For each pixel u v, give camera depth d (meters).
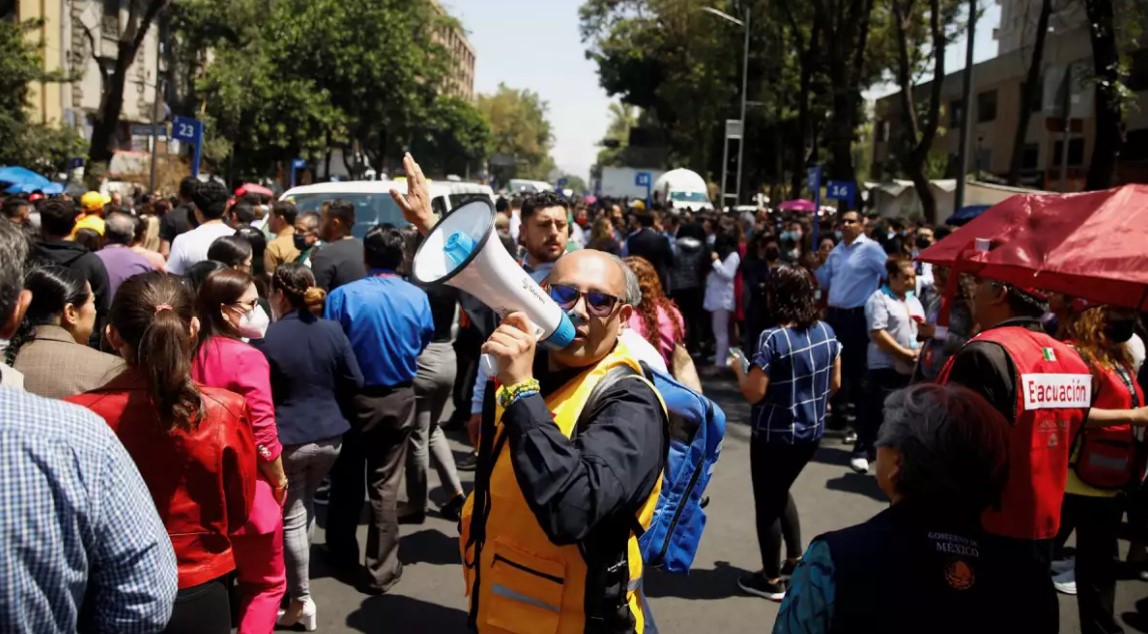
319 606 4.39
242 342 3.40
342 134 33.50
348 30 32.25
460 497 5.56
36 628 1.50
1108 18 11.88
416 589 4.61
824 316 8.95
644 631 2.43
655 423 2.07
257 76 30.39
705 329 11.73
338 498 4.65
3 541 1.44
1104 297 3.39
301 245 6.93
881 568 1.77
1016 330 3.21
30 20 20.59
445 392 5.36
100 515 1.56
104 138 20.94
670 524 2.37
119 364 2.82
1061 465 3.12
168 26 33.75
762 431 4.45
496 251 1.84
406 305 4.45
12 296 1.66
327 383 4.08
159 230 9.37
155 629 1.68
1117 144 12.24
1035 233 3.38
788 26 32.09
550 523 1.86
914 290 7.36
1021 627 1.77
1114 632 3.82
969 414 1.80
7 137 19.41
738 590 4.75
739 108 41.16
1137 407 3.70
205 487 2.55
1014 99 31.64
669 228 13.92
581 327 2.13
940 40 17.08
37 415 1.51
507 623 2.11
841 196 17.28
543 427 1.89
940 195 23.88
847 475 6.89
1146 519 4.70
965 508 1.80
